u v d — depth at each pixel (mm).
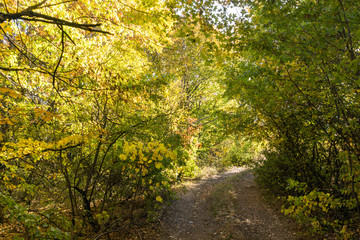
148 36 5258
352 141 3746
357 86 3342
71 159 5945
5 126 5137
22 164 4559
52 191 6680
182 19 3715
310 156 6414
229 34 3547
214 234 6520
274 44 3988
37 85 4742
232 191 10062
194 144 13055
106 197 6445
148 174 6164
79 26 2234
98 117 5598
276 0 3295
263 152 8859
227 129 7270
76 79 4215
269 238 5918
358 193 3729
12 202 2252
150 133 6305
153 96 5504
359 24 3123
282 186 8023
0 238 4301
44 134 5344
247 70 5129
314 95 4453
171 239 6355
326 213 5539
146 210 6793
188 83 15805
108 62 5508
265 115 6156
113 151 5844
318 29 3621
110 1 4453
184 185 11984
